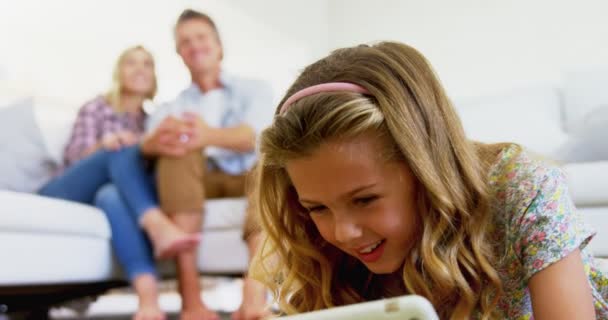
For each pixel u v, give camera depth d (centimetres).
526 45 251
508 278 79
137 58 233
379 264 72
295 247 85
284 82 301
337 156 66
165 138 180
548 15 247
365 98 70
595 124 154
